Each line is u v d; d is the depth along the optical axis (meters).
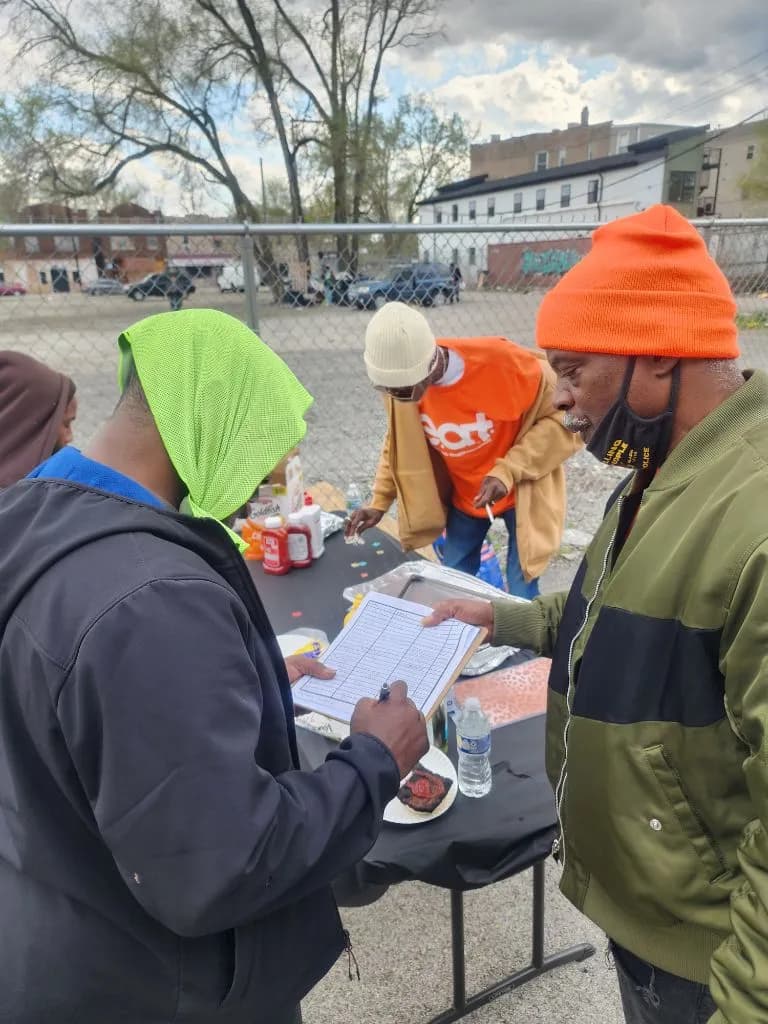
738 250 4.43
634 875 0.94
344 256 3.98
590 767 0.97
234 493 0.82
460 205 43.88
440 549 3.14
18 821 0.76
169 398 0.79
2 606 0.71
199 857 0.66
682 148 31.36
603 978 1.76
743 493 0.79
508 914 1.95
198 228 2.67
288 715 0.94
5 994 0.79
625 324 0.85
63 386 1.65
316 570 2.39
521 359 2.46
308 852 0.76
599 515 4.70
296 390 0.88
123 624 0.65
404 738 0.94
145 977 0.82
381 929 1.93
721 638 0.80
